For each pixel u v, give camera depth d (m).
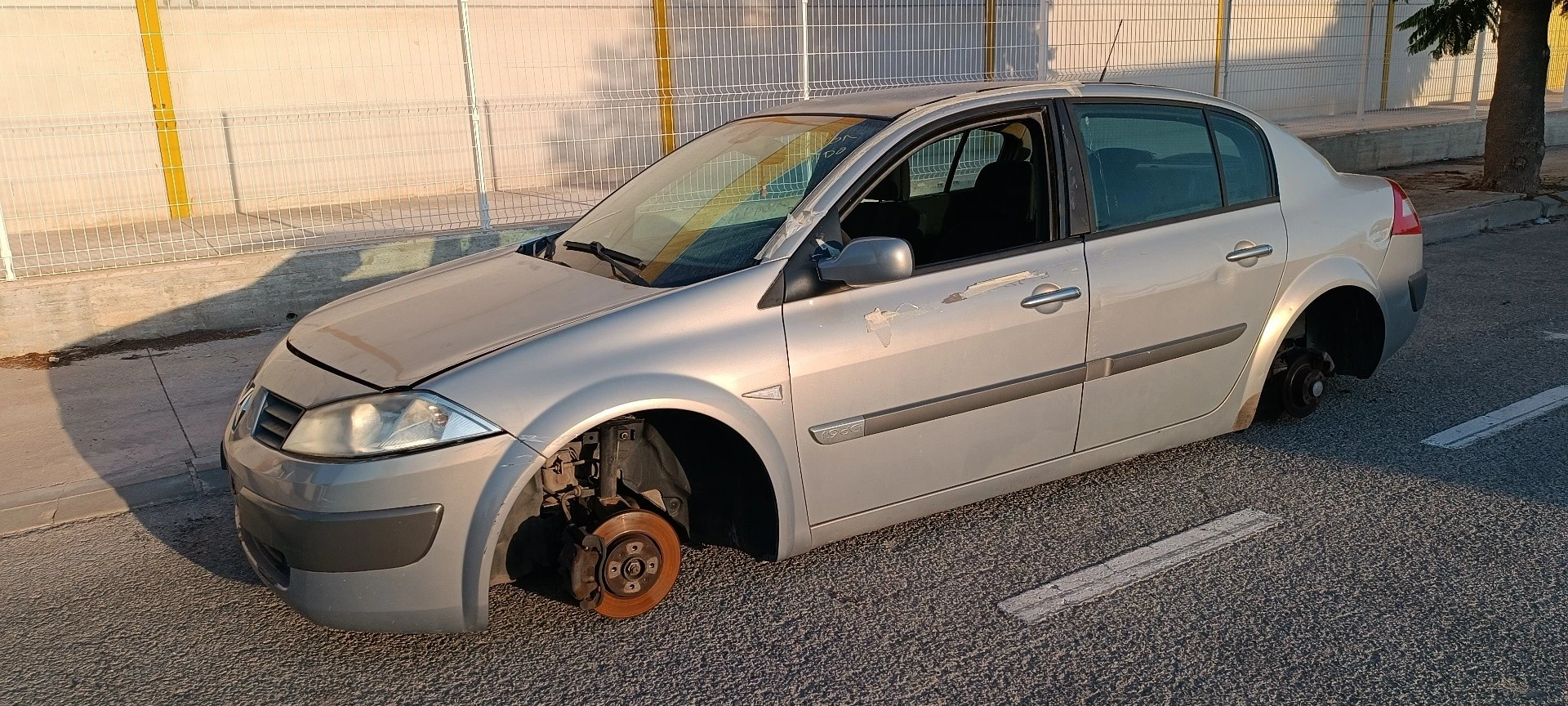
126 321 7.21
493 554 3.06
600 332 3.20
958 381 3.64
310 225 8.83
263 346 7.10
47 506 4.52
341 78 10.66
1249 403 4.49
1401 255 4.88
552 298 3.46
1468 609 3.33
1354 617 3.31
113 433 5.41
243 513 3.20
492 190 10.96
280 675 3.23
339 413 3.01
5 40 9.30
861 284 3.47
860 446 3.53
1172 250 4.07
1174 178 4.20
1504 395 5.29
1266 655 3.13
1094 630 3.31
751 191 3.77
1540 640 3.14
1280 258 4.39
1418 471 4.40
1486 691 2.91
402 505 2.96
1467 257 8.91
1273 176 4.48
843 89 11.38
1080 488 4.38
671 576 3.50
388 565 2.99
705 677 3.14
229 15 10.16
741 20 11.90
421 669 3.23
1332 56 14.16
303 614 3.11
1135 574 3.65
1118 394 4.05
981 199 4.02
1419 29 12.62
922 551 3.88
